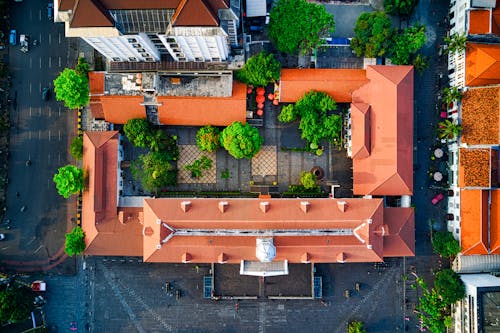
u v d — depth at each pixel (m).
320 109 97.44
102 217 95.25
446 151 102.00
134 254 95.94
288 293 100.31
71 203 101.44
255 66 92.75
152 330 101.38
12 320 92.69
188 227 88.19
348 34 101.75
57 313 100.81
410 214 95.69
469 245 95.88
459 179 96.69
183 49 87.94
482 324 91.31
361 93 95.75
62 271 101.12
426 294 99.00
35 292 100.44
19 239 101.25
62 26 101.38
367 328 101.69
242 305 101.25
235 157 98.56
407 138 95.00
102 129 100.31
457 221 98.38
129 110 96.12
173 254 89.75
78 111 100.75
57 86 92.81
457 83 98.62
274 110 101.56
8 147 101.31
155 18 77.81
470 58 94.50
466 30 94.94
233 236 88.38
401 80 93.69
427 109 101.56
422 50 102.06
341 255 88.88
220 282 99.81
